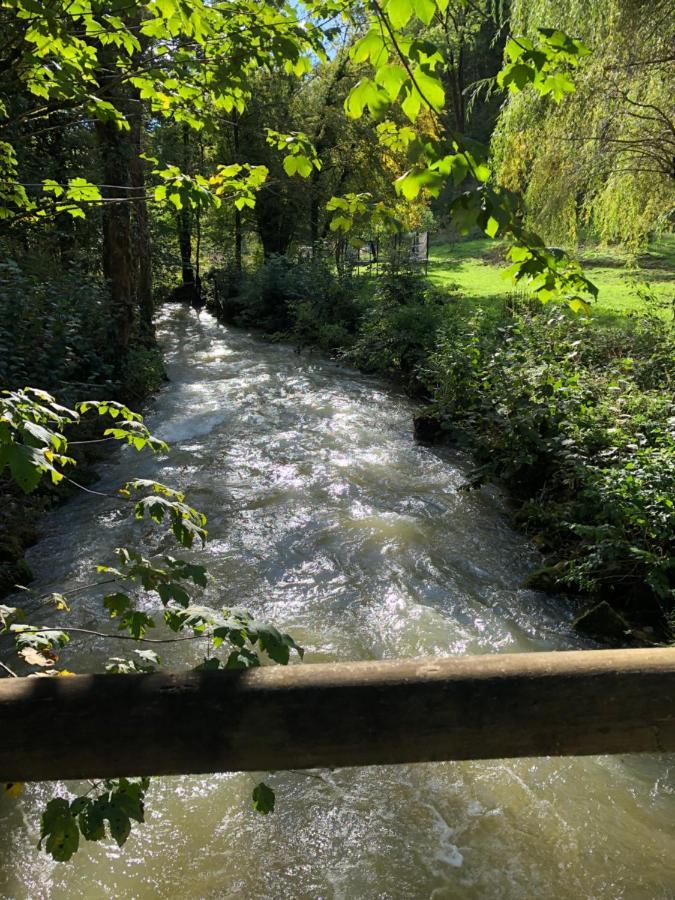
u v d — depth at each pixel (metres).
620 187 10.67
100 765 0.98
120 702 0.97
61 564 5.71
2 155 3.77
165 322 21.64
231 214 26.11
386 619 4.95
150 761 0.98
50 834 1.36
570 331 9.42
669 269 17.64
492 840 3.11
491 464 7.00
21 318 7.98
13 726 0.96
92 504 6.98
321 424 9.87
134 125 10.75
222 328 20.27
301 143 2.87
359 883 2.90
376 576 5.58
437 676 0.98
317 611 5.06
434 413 8.94
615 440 5.97
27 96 5.55
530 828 3.17
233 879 2.92
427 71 1.44
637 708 0.97
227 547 6.08
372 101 1.49
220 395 11.66
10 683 1.00
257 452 8.66
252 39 3.07
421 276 14.59
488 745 0.98
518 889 2.87
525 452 6.80
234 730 0.97
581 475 5.69
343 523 6.56
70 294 9.94
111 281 10.90
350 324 16.62
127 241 10.91
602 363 8.77
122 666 1.84
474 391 8.36
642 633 4.65
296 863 3.00
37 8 2.39
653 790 3.39
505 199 1.42
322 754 0.98
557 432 6.79
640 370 7.98
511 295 13.05
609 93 9.16
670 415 6.57
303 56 3.33
